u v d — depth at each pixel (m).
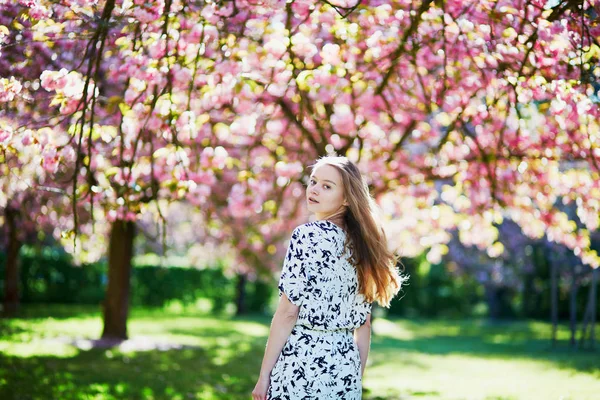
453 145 8.03
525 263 21.14
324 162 3.38
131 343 12.29
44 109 6.39
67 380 7.73
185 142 7.39
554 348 15.02
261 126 8.41
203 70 5.81
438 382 9.68
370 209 3.35
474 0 5.54
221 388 8.12
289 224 11.36
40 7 4.87
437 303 30.44
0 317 16.94
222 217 13.32
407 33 5.88
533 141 7.25
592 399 7.76
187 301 27.16
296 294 3.07
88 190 5.68
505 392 8.59
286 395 3.04
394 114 7.98
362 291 3.23
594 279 14.51
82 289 23.98
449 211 8.48
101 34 4.98
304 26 6.03
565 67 5.62
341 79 6.88
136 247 22.97
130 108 5.51
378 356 13.34
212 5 5.02
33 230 16.62
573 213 12.66
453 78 6.60
